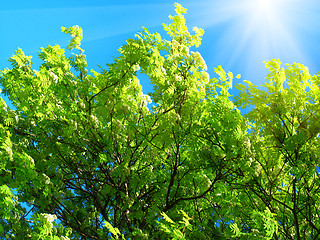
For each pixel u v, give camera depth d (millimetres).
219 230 7000
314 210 6652
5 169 5246
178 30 6836
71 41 7117
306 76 6324
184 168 7035
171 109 6328
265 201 6316
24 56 7207
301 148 6387
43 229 4094
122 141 6695
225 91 6496
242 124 6359
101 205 7758
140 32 6305
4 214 5180
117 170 6641
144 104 6898
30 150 6602
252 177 6238
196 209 7609
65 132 6445
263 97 6191
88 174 7844
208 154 6004
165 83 6215
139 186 7305
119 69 6188
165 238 6516
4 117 6129
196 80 6324
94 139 6996
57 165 7156
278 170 6277
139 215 6918
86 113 6660
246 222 6871
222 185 6941
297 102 6176
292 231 6648
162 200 7480
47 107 6312
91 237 6973
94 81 6812
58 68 6523
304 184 6309
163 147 6457
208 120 6211
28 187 5676
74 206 7715
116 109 6723
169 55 6488
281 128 6312
